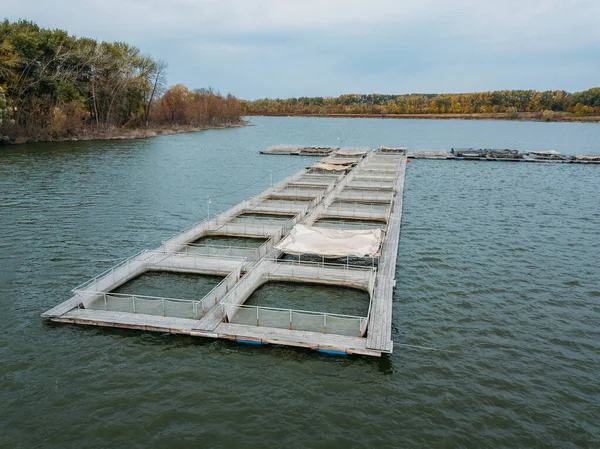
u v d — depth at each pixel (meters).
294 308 32.47
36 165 85.56
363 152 109.19
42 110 124.06
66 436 20.06
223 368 25.03
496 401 22.66
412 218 55.56
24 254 41.44
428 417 21.50
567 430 20.84
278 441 19.89
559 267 39.81
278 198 64.50
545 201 64.50
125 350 26.52
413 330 29.20
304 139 167.75
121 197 64.00
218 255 39.78
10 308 31.25
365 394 23.05
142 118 175.38
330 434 20.36
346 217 55.22
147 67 163.62
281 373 24.67
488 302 33.16
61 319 29.41
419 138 177.50
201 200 64.69
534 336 28.67
